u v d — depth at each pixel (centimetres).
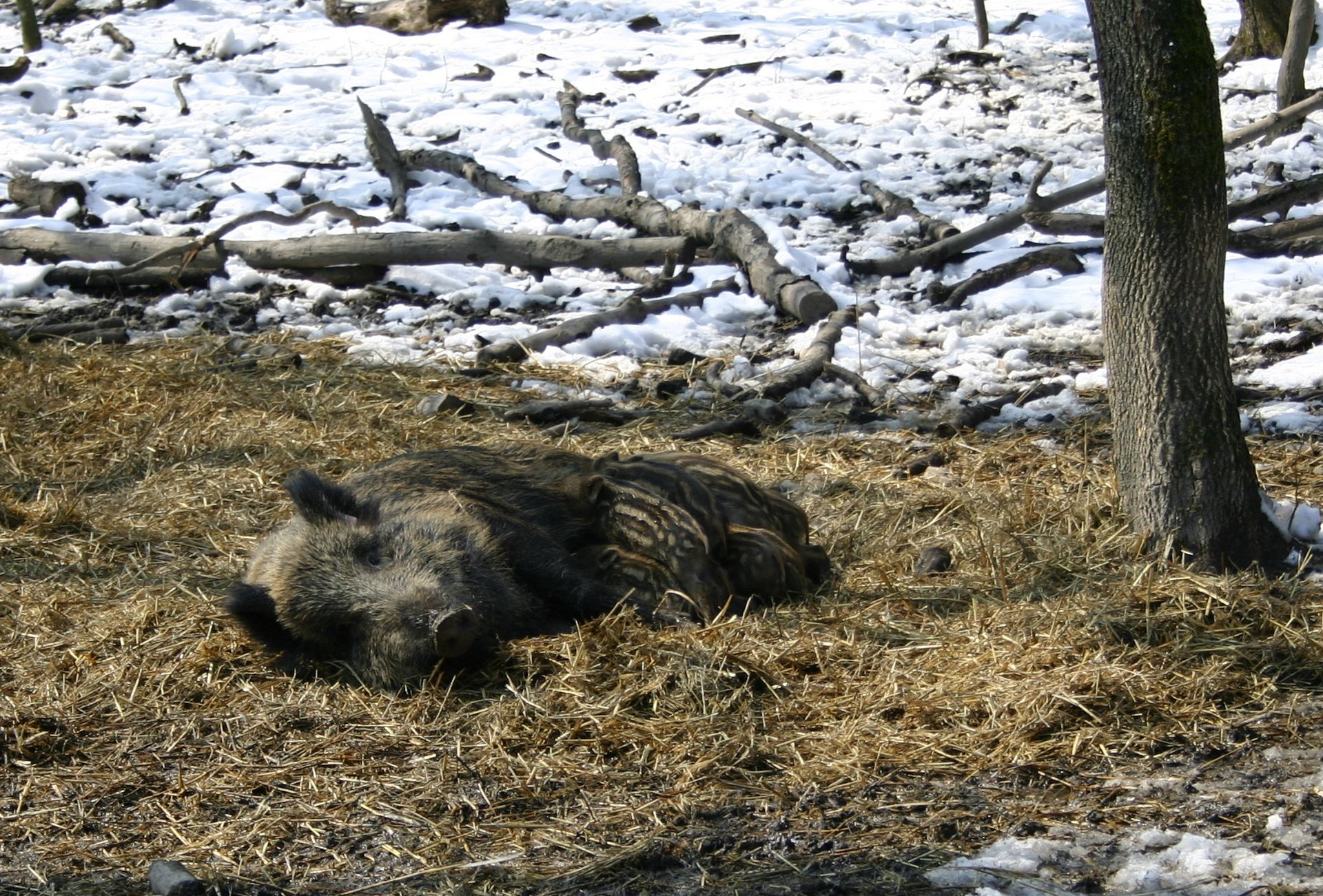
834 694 782
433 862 647
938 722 747
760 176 2262
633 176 2156
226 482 1202
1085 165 2212
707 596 890
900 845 641
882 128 2456
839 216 2109
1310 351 1459
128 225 2131
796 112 2564
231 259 1970
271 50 3144
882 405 1399
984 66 2789
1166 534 947
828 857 634
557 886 623
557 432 1323
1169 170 909
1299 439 1216
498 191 2197
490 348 1585
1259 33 2734
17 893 632
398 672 820
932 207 2097
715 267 1878
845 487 1170
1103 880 600
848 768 708
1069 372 1471
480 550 890
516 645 847
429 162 2286
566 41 3127
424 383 1497
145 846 673
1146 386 945
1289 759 702
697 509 919
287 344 1645
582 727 754
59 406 1389
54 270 1917
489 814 684
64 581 1009
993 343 1576
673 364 1564
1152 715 749
